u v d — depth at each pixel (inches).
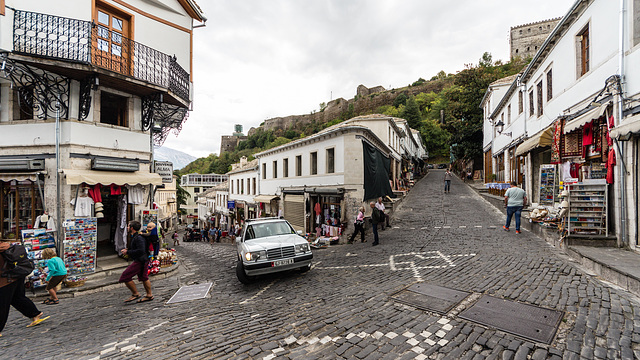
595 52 332.5
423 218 590.2
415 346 146.9
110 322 217.5
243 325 188.1
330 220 625.9
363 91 4542.3
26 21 306.7
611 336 141.4
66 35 321.4
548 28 2378.2
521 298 191.9
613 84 286.0
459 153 1311.5
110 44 368.2
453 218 557.0
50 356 164.4
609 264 215.5
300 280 294.2
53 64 309.9
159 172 456.8
